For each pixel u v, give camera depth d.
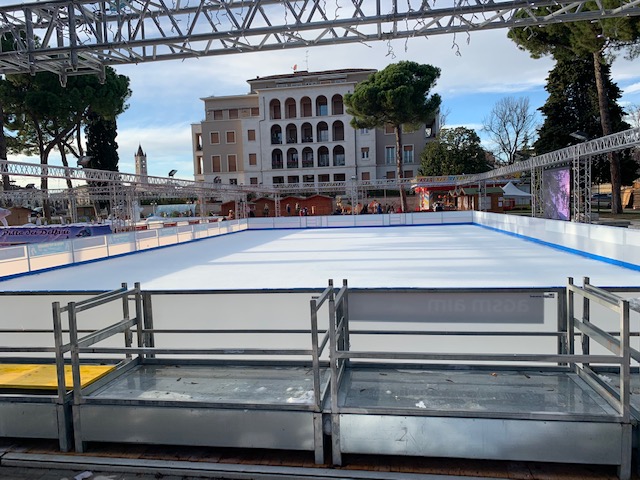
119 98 32.03
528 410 2.50
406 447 2.51
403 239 16.55
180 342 3.94
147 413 2.74
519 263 9.83
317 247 14.47
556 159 16.03
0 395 2.88
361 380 3.05
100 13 8.53
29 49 8.38
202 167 54.22
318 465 2.58
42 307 4.48
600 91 25.50
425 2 7.63
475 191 32.75
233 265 10.79
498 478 2.40
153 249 16.16
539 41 23.36
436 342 3.55
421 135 48.81
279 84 53.12
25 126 31.98
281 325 3.87
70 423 2.86
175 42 8.37
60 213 44.53
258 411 2.64
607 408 2.50
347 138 49.44
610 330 3.77
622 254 9.20
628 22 18.80
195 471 2.55
